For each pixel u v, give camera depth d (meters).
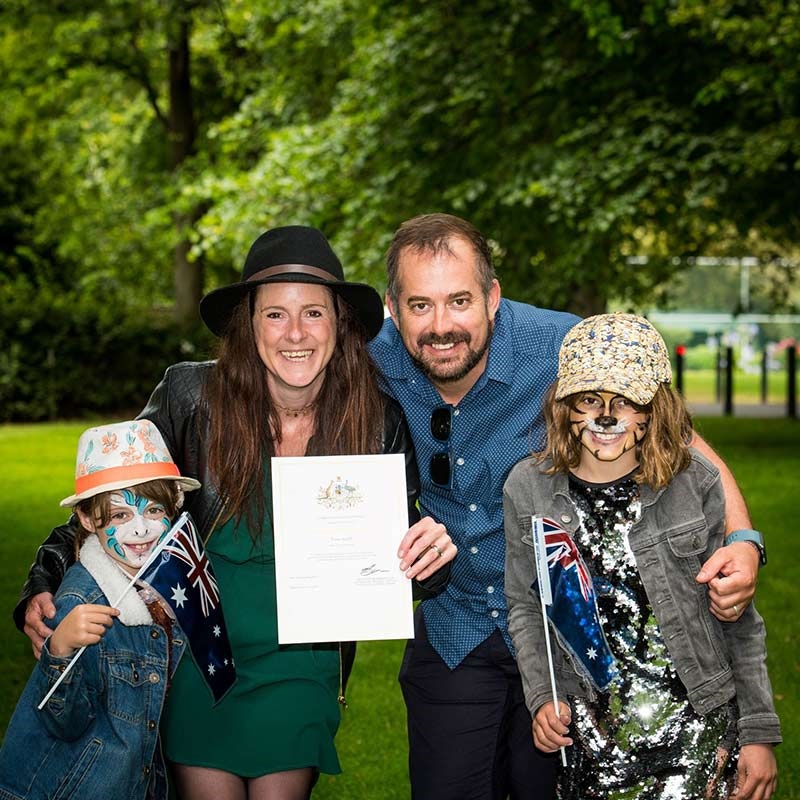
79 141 24.67
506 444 3.70
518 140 14.71
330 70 18.28
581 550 3.30
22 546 9.13
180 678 3.33
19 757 3.12
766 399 22.95
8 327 19.62
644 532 3.26
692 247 16.27
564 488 3.34
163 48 23.17
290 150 16.23
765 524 9.70
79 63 23.78
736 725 3.25
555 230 14.73
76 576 3.25
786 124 12.49
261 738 3.31
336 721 3.51
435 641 3.79
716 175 13.05
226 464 3.45
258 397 3.52
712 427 17.56
